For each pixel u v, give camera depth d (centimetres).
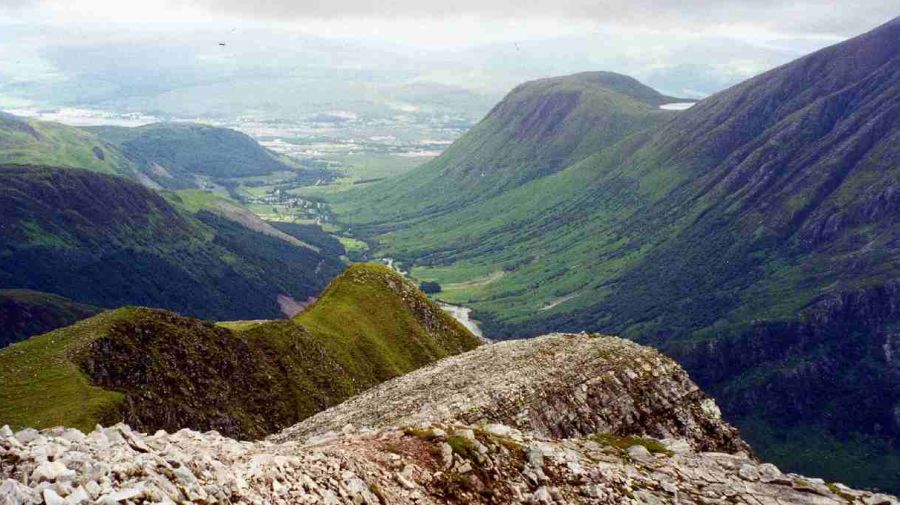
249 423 9306
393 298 14875
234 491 2059
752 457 6431
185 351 9406
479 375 6094
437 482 2916
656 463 3938
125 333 8925
